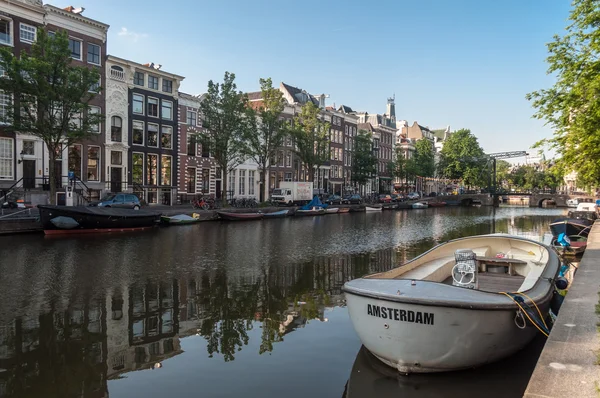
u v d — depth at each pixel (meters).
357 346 7.60
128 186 34.19
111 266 14.20
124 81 33.72
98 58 31.73
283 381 6.27
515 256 10.61
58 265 14.17
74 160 30.56
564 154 14.57
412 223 34.56
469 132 88.06
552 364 4.61
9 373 6.55
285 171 52.03
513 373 6.37
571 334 5.55
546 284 7.76
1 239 19.41
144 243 19.42
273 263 15.36
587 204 34.94
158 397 5.82
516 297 6.40
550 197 72.12
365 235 25.02
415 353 6.20
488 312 6.04
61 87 21.81
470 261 7.54
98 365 6.85
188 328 8.59
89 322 8.89
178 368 6.73
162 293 11.09
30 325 8.67
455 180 97.88
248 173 47.12
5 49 21.28
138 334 8.23
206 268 14.20
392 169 74.00
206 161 41.72
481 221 37.69
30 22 28.08
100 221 22.67
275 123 39.34
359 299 6.51
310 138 46.00
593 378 4.27
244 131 34.69
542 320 6.50
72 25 30.14
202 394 5.90
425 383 6.11
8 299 10.38
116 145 33.03
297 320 9.10
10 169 27.30
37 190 27.14
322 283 12.45
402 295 6.11
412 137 101.00
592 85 12.73
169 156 37.72
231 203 38.97
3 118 22.11
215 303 10.31
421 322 6.02
